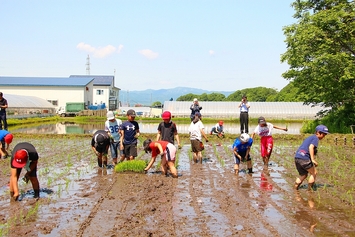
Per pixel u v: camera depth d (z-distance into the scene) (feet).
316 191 28.17
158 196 26.27
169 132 37.29
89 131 95.25
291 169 37.96
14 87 212.43
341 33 75.20
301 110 169.27
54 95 214.48
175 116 170.91
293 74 83.05
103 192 27.32
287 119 168.14
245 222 20.67
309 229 19.58
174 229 19.49
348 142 61.62
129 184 30.22
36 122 143.02
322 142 62.80
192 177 33.45
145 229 19.45
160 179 32.40
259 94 288.92
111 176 33.73
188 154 49.26
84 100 216.74
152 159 34.94
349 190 28.25
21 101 164.35
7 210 22.77
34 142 64.13
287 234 18.81
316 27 75.00
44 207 23.48
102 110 188.24
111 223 20.48
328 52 75.46
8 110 149.48
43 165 40.04
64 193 27.17
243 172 36.29
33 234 18.79
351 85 78.95
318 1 84.28
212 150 54.24
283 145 59.98
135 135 38.40
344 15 73.77
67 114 196.13
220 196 26.30
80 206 23.68
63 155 48.03
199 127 41.73
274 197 26.30
